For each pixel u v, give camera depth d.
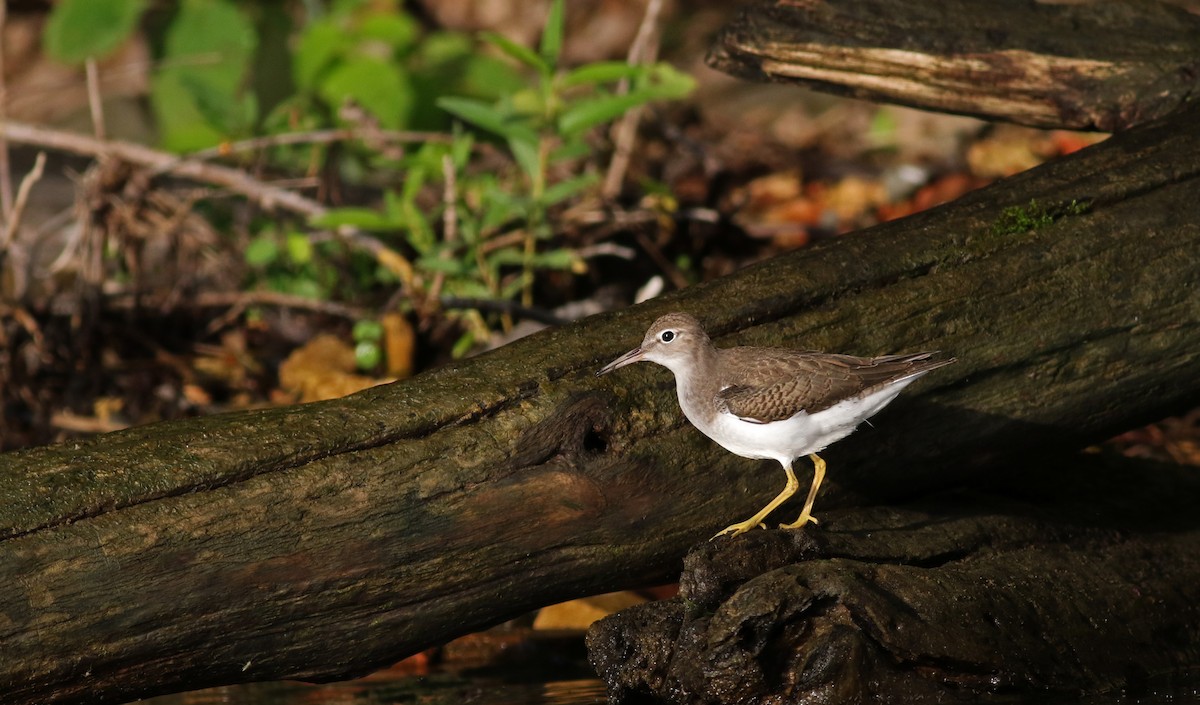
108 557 8.06
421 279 16.84
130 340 17.09
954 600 9.44
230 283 18.00
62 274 18.69
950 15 12.54
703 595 9.16
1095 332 10.41
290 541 8.44
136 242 17.14
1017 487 11.45
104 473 8.26
